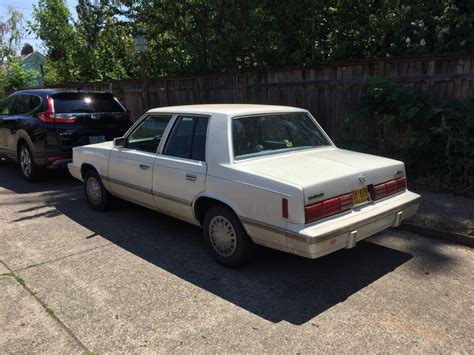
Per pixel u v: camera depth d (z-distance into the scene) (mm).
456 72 6613
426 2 7613
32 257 4793
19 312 3646
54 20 16188
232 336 3240
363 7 8438
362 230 3873
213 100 10258
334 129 8250
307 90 8445
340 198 3801
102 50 14883
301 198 3533
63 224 5883
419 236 5094
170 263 4555
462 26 7672
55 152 7715
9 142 8797
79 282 4160
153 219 6016
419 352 3006
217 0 9219
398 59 7117
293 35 9102
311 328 3316
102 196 6246
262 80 9133
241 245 4168
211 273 4293
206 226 4492
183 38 10688
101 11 12961
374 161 4406
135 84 12203
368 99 7355
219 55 10195
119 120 8461
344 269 4316
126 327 3393
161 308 3658
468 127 6164
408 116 6516
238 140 4293
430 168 6895
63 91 8102
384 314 3484
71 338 3271
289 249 3686
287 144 4715
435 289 3859
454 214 5395
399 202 4297
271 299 3768
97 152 6055
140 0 10578
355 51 8711
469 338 3148
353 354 3004
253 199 3859
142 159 5176
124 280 4184
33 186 8141
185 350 3088
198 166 4410
